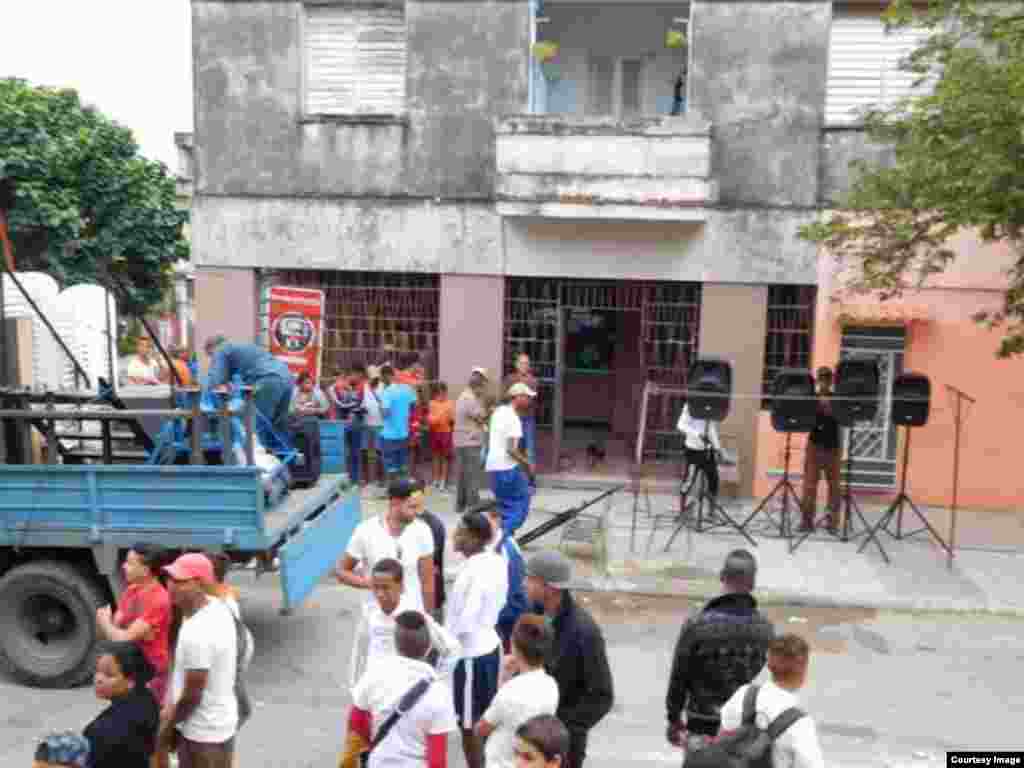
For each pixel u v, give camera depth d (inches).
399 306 554.9
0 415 284.4
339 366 559.2
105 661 171.6
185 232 968.9
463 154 526.6
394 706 172.6
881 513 492.4
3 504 279.7
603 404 623.8
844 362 421.4
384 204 534.3
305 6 534.3
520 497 404.5
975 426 498.9
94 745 165.3
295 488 333.1
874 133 426.9
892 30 486.6
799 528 458.9
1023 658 323.9
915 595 372.8
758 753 150.3
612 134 501.0
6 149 695.7
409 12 522.0
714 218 512.4
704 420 425.7
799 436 505.4
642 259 520.1
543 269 527.8
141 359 530.3
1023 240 400.2
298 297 517.0
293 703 277.3
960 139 371.9
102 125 769.6
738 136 508.4
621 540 436.1
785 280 511.5
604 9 584.1
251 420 291.9
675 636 338.0
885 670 311.4
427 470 553.0
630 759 248.2
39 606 285.9
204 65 537.0
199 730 186.9
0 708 270.8
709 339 521.3
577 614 191.0
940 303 494.0
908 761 248.8
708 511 483.2
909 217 398.6
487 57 520.1
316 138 534.9
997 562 414.9
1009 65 357.1
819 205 506.3
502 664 225.9
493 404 504.7
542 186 506.6
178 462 303.4
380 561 209.5
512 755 169.8
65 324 497.7
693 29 506.6
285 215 540.4
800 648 161.0
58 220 697.6
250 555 286.0
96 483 276.1
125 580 281.0
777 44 502.0
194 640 183.9
